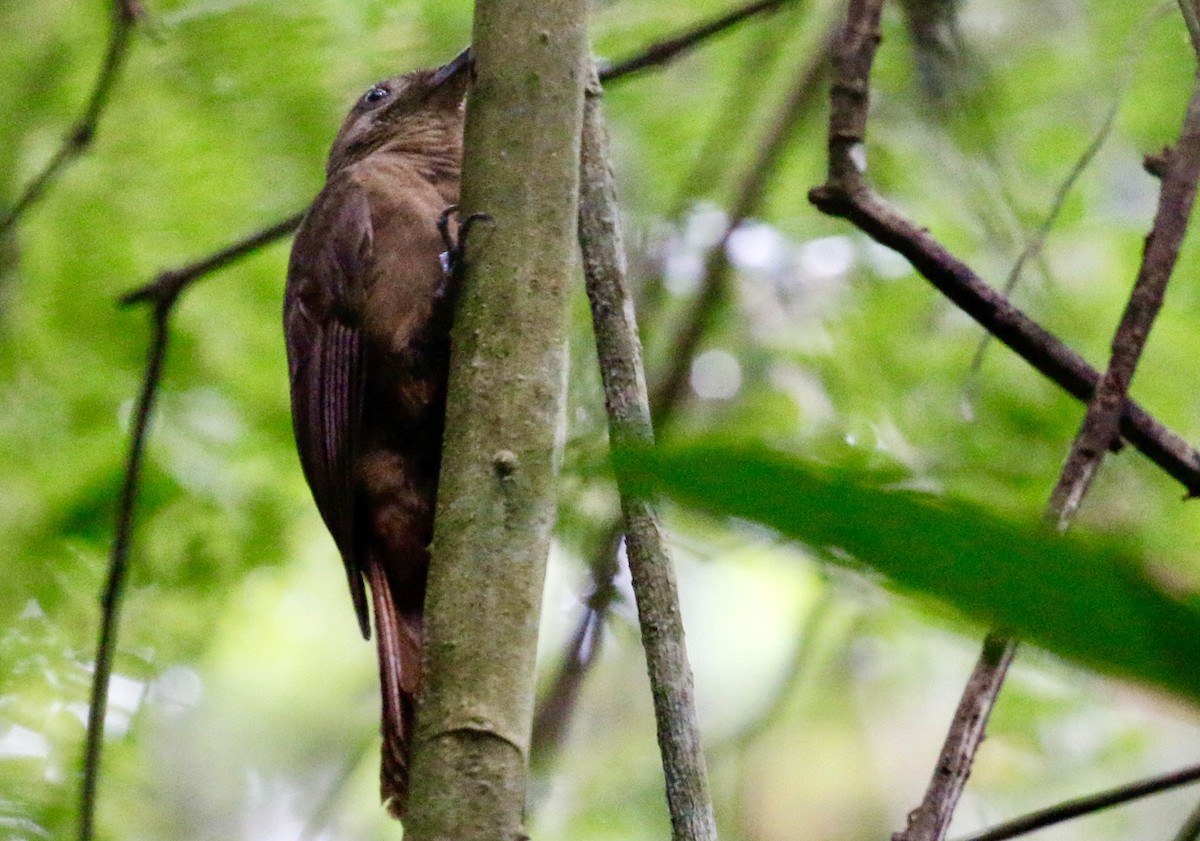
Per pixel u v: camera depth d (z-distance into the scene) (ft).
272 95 37.76
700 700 40.14
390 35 37.65
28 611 34.88
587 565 28.04
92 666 34.42
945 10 30.01
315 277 27.45
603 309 18.19
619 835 39.19
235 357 38.19
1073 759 39.11
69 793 32.50
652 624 15.93
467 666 15.12
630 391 17.74
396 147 30.63
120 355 37.81
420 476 25.67
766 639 39.83
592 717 40.83
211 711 45.32
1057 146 36.42
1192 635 3.85
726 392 36.09
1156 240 19.02
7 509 36.35
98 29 38.96
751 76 36.42
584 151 18.95
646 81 38.40
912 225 21.21
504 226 16.55
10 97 38.86
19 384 37.81
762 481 4.33
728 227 33.42
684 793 15.21
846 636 39.81
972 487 25.64
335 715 46.14
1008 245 32.37
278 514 37.14
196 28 37.73
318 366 26.89
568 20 17.24
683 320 35.91
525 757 14.98
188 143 38.11
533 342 16.17
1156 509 30.78
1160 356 35.40
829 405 35.55
